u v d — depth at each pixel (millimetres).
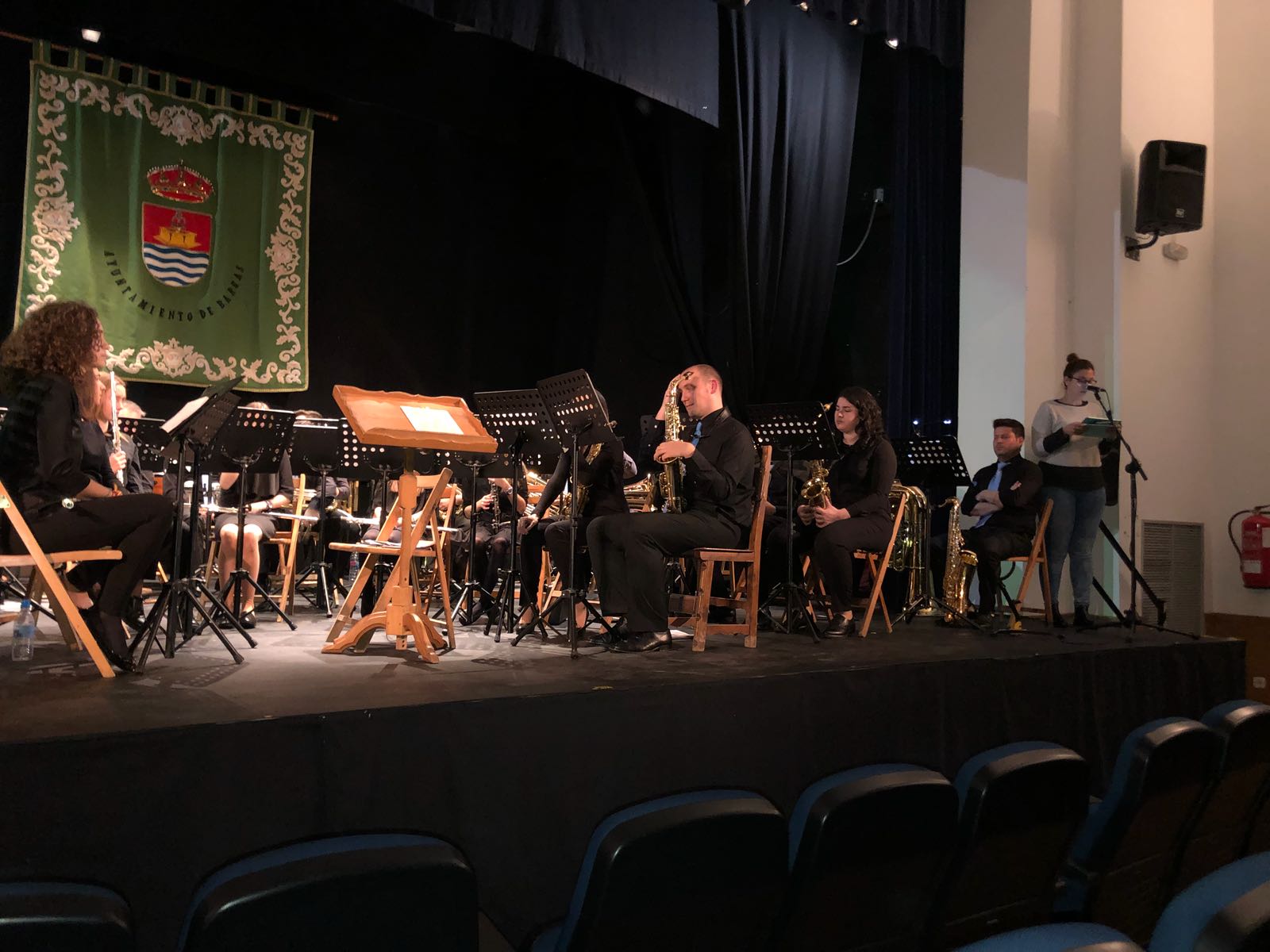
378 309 7059
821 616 5598
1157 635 5102
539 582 4637
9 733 1974
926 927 2352
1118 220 6699
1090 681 4070
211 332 6172
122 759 1975
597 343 7773
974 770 2439
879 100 7688
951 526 5750
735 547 4020
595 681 2836
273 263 6410
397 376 7129
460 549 5520
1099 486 5449
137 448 4398
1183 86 7230
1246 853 3365
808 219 6875
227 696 2498
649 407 7762
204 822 2062
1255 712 2939
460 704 2412
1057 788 2373
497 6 5203
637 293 7809
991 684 3656
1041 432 5555
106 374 3436
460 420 3633
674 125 7148
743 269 6461
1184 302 7164
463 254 7422
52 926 1239
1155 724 2717
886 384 7492
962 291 6926
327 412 6852
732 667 3230
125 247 5863
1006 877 2416
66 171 5660
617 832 1684
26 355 2916
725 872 1794
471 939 1489
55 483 2809
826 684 3148
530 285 7742
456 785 2389
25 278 5512
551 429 3957
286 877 1333
